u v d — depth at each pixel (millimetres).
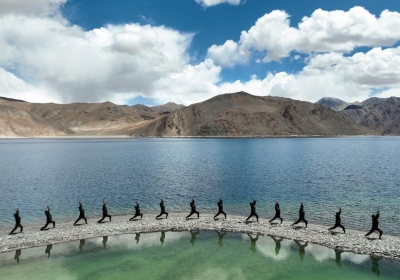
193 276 18953
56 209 35531
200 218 30484
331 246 23125
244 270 19719
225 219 29953
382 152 119375
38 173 63969
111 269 20062
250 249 23078
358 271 19406
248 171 65312
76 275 19297
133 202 38750
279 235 25578
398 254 21375
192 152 122750
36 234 26406
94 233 26625
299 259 21234
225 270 19750
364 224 28344
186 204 37562
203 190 45469
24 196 42156
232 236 25781
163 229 27547
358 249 22359
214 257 21797
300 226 27594
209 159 93125
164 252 22750
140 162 86000
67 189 46781
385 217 30312
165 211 31859
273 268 19938
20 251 23156
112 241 25000
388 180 52562
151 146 170375
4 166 76438
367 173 61000
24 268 20344
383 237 24500
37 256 22234
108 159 94875
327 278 18609
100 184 50812
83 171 67000
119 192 44594
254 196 41156
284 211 33344
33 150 135250
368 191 43312
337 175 58562
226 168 70938
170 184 50438
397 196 40000
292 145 174125
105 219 31000
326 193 42219
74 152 124500
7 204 37906
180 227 27953
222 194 42781
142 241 24953
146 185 49719
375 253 21766
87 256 22156
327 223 28844
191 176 58875
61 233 26625
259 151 125688
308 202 37219
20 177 58469
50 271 19906
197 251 22859
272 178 55625
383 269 19656
